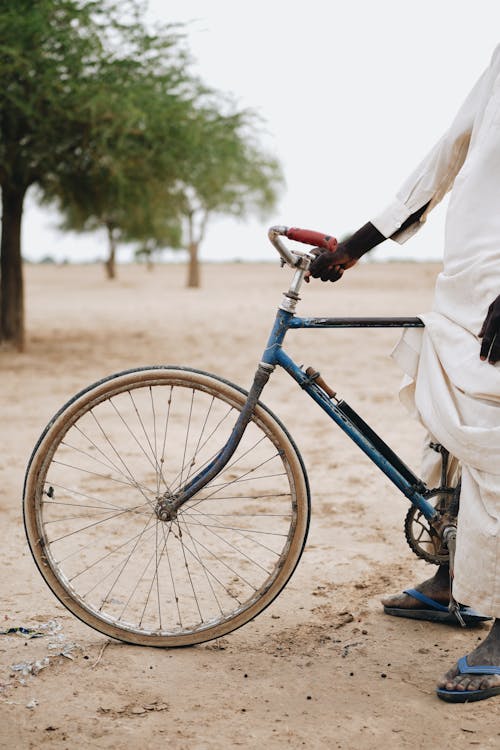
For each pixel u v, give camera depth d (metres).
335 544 3.79
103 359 11.41
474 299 2.48
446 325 2.54
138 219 14.11
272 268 69.00
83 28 11.18
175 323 18.42
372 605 3.12
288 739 2.19
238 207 35.84
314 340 14.34
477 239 2.48
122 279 49.31
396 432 6.35
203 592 3.20
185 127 11.93
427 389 2.60
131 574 3.37
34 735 2.20
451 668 2.54
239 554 3.62
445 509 2.76
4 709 2.34
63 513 4.18
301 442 5.97
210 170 12.91
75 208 14.03
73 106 11.09
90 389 2.76
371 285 40.38
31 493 2.75
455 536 2.68
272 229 2.62
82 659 2.66
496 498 2.36
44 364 10.79
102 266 77.31
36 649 2.72
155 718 2.30
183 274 58.41
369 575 3.41
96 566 3.45
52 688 2.46
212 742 2.17
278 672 2.58
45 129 11.21
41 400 7.84
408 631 2.90
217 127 12.42
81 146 11.86
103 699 2.40
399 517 4.20
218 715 2.31
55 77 10.88
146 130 11.70
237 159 13.17
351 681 2.52
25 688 2.46
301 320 2.71
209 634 2.76
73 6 10.92
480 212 2.48
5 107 11.01
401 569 3.47
